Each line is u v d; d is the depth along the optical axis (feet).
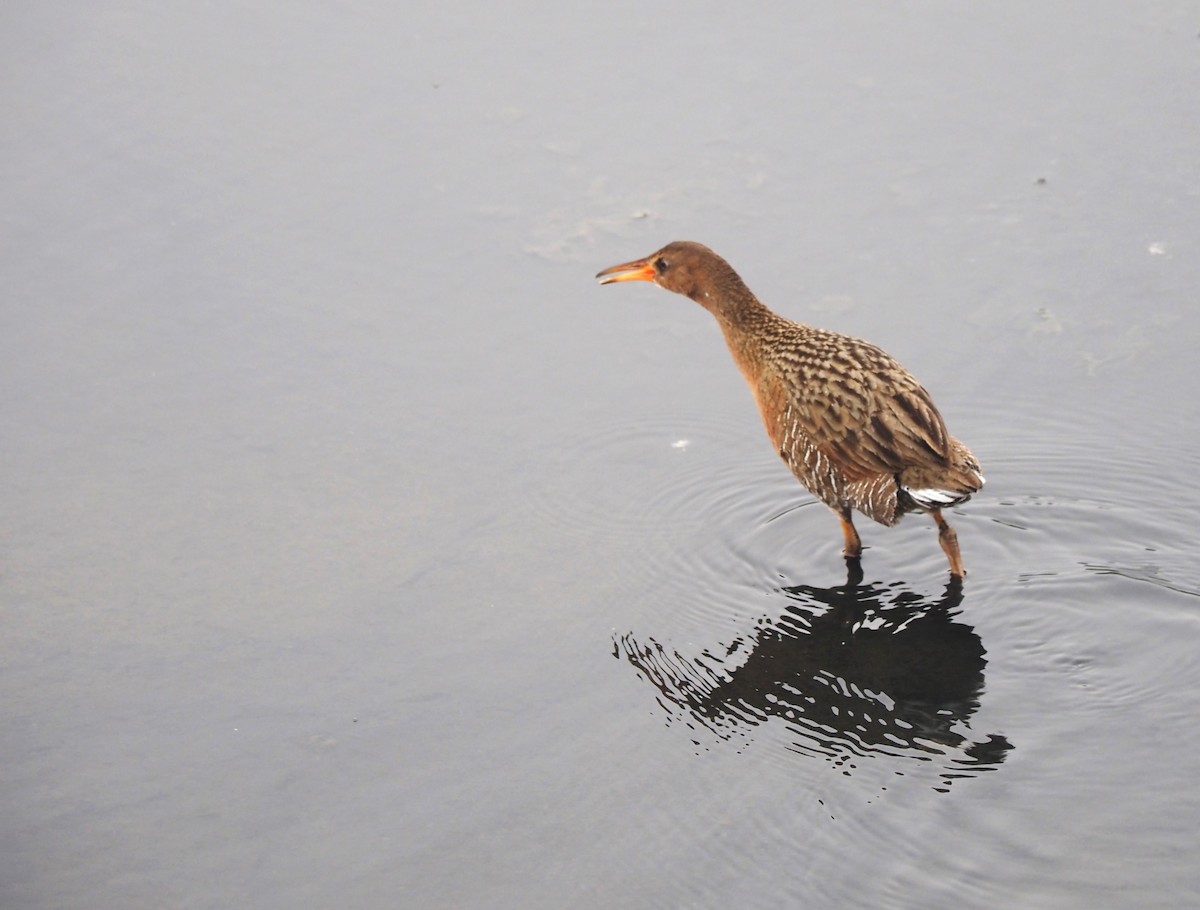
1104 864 19.75
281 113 39.86
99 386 31.81
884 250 34.63
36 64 41.75
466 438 30.45
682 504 29.09
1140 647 24.43
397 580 26.84
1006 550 27.48
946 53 40.55
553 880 20.35
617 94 40.14
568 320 33.71
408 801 22.02
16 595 26.61
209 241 35.83
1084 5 41.83
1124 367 30.96
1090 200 35.19
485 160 38.22
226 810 22.06
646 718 23.57
